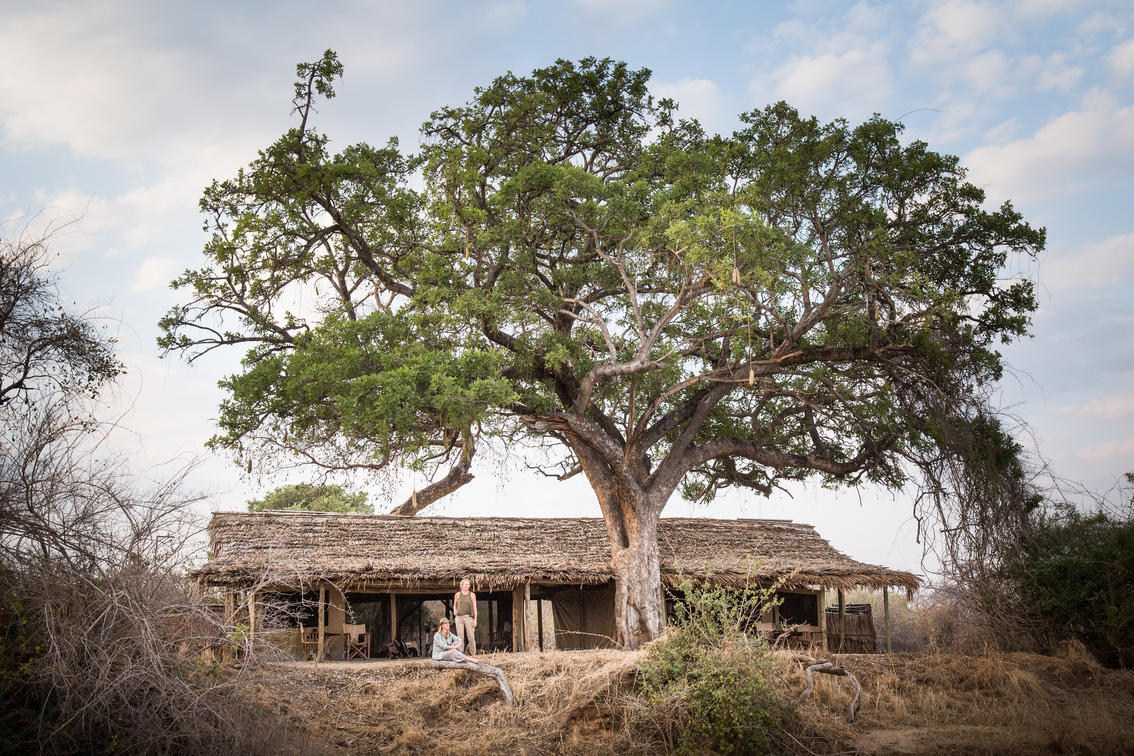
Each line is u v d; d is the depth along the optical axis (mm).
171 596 11938
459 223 23500
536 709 15156
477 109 24219
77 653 10781
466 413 19359
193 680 11664
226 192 23422
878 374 24469
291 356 20859
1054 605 21531
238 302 23984
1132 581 21000
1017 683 18000
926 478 23516
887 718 16297
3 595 10773
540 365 23734
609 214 21703
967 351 23000
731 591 22703
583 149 26109
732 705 14180
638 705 14719
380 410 18875
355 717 14586
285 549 20828
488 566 21156
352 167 22969
